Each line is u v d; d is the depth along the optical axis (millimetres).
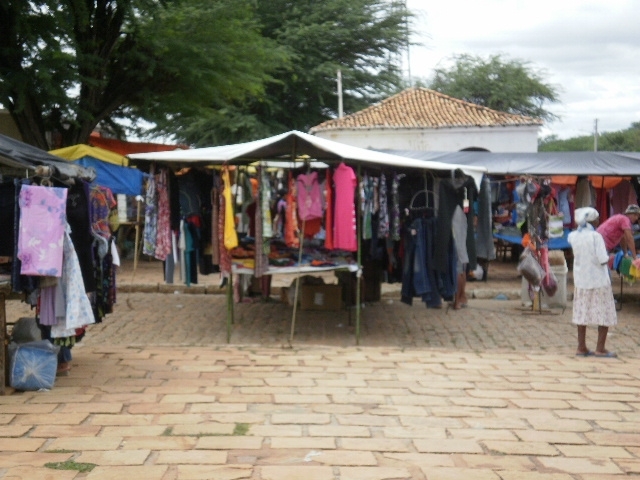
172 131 38250
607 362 8859
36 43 17516
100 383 7438
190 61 20188
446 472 5062
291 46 39781
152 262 20375
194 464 5145
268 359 8672
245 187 10250
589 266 9156
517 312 13109
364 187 10805
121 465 5109
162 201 10688
